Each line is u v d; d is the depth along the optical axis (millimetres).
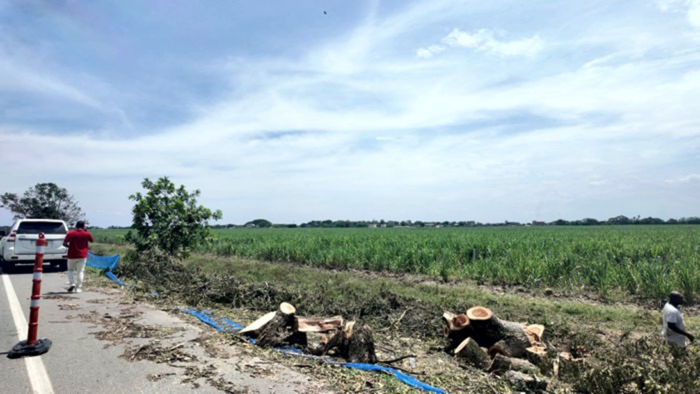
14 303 8750
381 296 9711
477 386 4977
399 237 30500
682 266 12305
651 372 5055
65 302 8961
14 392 4203
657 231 46531
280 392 4352
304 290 10648
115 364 5055
